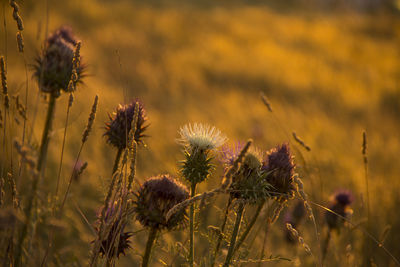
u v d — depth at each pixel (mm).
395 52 45625
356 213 6891
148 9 47594
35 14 27281
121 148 3664
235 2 77375
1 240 2576
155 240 3342
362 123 19094
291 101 22219
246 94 22438
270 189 3236
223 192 2457
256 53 35875
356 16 73625
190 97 19469
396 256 5980
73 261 3854
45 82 3492
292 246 5324
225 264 2916
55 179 5879
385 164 11789
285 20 59031
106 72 19234
